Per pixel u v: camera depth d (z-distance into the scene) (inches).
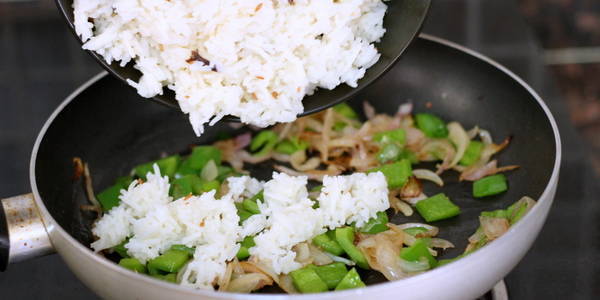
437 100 26.4
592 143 36.2
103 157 25.3
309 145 25.9
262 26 22.6
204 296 19.3
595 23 41.5
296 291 21.7
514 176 24.4
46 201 23.2
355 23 23.4
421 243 22.0
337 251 22.5
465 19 31.7
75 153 24.6
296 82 22.8
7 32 31.8
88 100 25.0
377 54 23.2
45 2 33.2
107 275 20.1
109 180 25.2
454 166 25.1
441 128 25.8
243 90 23.1
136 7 22.0
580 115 37.4
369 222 23.0
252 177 25.2
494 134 25.5
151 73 22.3
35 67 30.0
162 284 19.5
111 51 22.1
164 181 23.5
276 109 22.9
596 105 37.7
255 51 22.7
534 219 20.8
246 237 22.6
